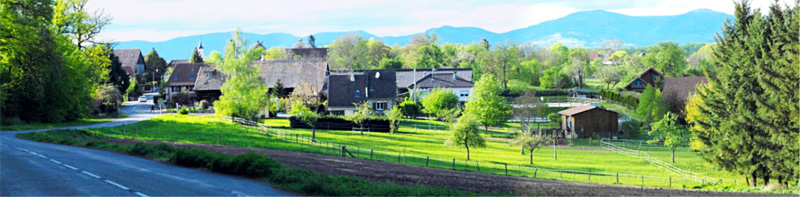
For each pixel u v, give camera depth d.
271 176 23.12
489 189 24.52
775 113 39.31
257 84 71.88
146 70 180.75
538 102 93.94
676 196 25.19
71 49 70.88
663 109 84.25
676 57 157.25
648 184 40.91
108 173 24.64
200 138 50.25
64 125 63.06
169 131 55.84
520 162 51.41
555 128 81.81
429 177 27.67
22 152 33.59
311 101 96.19
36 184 21.48
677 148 67.25
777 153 38.47
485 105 78.19
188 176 24.11
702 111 46.69
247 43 72.19
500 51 155.38
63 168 26.14
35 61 63.22
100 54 83.38
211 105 109.31
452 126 53.19
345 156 42.31
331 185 20.80
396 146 56.31
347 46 183.25
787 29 40.34
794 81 38.56
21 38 60.91
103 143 39.22
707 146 45.34
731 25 47.72
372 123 72.69
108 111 90.88
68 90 68.44
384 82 99.88
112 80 125.69
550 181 31.53
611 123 80.00
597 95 125.56
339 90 98.31
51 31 66.62
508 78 152.25
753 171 40.25
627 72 163.00
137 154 33.31
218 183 22.28
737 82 43.91
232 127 62.03
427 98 91.69
